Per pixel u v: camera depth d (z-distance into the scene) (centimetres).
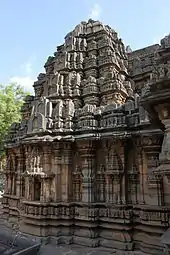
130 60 2612
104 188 1595
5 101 3288
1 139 3077
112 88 1917
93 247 1461
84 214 1544
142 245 1346
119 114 1552
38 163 1692
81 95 2056
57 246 1505
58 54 2548
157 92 791
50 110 1781
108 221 1482
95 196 1597
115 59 2205
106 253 1360
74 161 1716
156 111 865
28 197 1744
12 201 2152
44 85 2284
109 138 1517
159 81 780
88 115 1675
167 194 1319
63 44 2636
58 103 1831
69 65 2225
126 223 1413
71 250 1424
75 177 1667
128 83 2183
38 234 1595
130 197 1500
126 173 1530
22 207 1859
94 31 2480
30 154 1755
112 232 1484
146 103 843
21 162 2105
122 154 1537
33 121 1795
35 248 1353
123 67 2330
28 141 1700
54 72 2269
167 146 806
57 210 1603
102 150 1642
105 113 1642
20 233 1712
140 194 1443
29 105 2527
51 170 1698
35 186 1759
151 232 1310
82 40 2419
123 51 2628
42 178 1661
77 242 1538
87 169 1619
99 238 1517
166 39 903
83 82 2112
